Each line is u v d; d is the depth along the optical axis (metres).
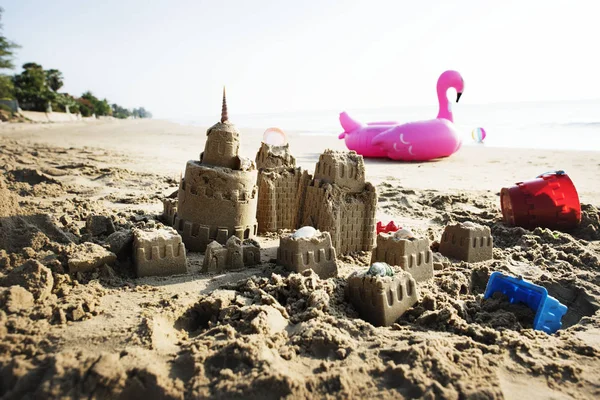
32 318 0.51
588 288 0.69
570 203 1.01
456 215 1.19
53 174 1.70
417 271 0.70
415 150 2.40
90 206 1.14
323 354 0.46
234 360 0.43
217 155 0.81
